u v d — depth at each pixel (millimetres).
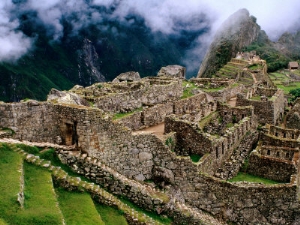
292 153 33906
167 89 42656
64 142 24500
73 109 23547
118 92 37562
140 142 26031
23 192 17969
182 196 27438
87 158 23312
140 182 26219
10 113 22375
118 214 21625
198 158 29859
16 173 18797
